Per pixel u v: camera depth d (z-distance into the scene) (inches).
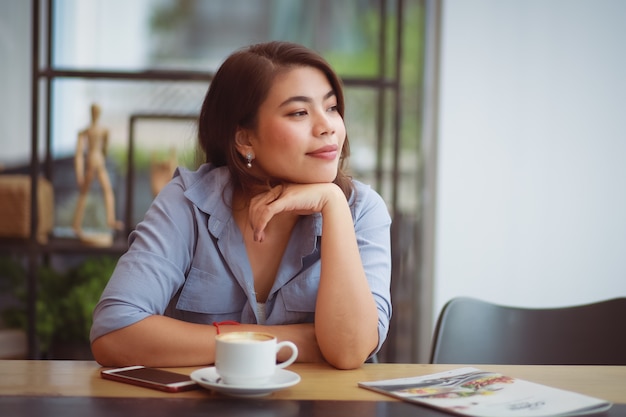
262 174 57.2
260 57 55.5
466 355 63.9
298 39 163.2
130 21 157.6
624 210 125.0
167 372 45.0
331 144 54.3
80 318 120.1
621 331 64.6
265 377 40.9
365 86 120.9
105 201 127.9
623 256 125.3
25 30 154.4
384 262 57.4
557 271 125.1
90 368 47.9
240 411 37.9
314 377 46.1
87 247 120.1
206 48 161.8
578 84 124.6
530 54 124.4
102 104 143.6
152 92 140.7
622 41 124.0
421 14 151.1
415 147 144.9
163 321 49.0
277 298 55.5
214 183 57.2
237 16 162.1
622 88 124.4
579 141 124.8
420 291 132.4
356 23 160.2
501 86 124.5
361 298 50.0
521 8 124.3
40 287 123.5
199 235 56.2
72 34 154.9
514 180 124.9
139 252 53.7
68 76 118.6
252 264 57.2
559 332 65.3
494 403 39.4
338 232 52.1
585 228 125.1
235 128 56.4
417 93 147.7
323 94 54.8
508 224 124.9
